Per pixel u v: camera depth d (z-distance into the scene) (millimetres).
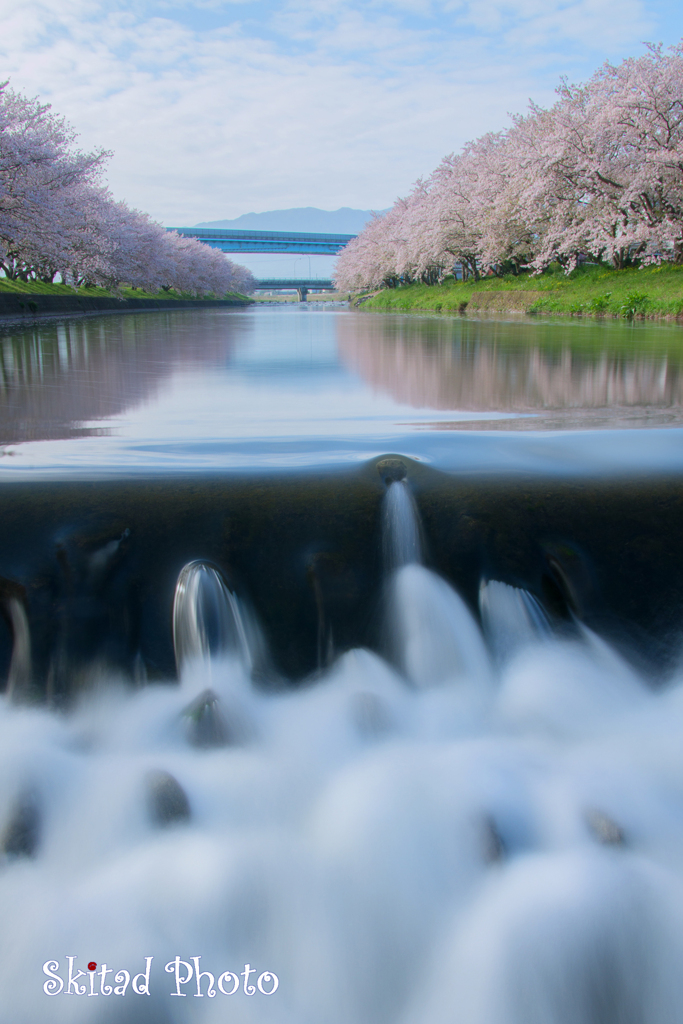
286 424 4195
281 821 2078
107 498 2869
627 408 4680
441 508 2900
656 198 22000
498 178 30438
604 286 21578
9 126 21859
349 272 70938
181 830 2025
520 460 3301
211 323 19656
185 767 2268
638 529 2844
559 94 23797
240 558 2756
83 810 2096
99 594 2646
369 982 1740
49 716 2512
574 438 3701
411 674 2732
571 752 2354
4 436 3836
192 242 69438
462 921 1790
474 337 11562
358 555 2801
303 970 1756
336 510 2871
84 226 31078
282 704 2609
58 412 4645
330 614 2748
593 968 1699
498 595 2768
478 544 2812
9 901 1826
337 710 2545
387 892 1865
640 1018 1682
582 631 2768
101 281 36781
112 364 7719
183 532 2768
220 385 6070
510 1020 1662
